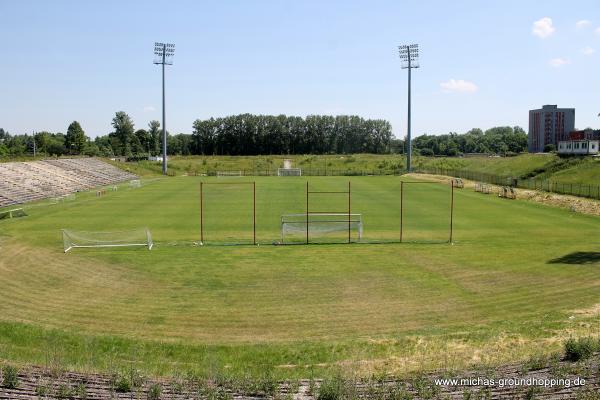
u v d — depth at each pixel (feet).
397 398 45.21
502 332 63.05
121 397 45.96
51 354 57.11
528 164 314.55
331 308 73.61
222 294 80.02
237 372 53.11
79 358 56.80
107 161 356.59
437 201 198.59
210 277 89.35
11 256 104.47
